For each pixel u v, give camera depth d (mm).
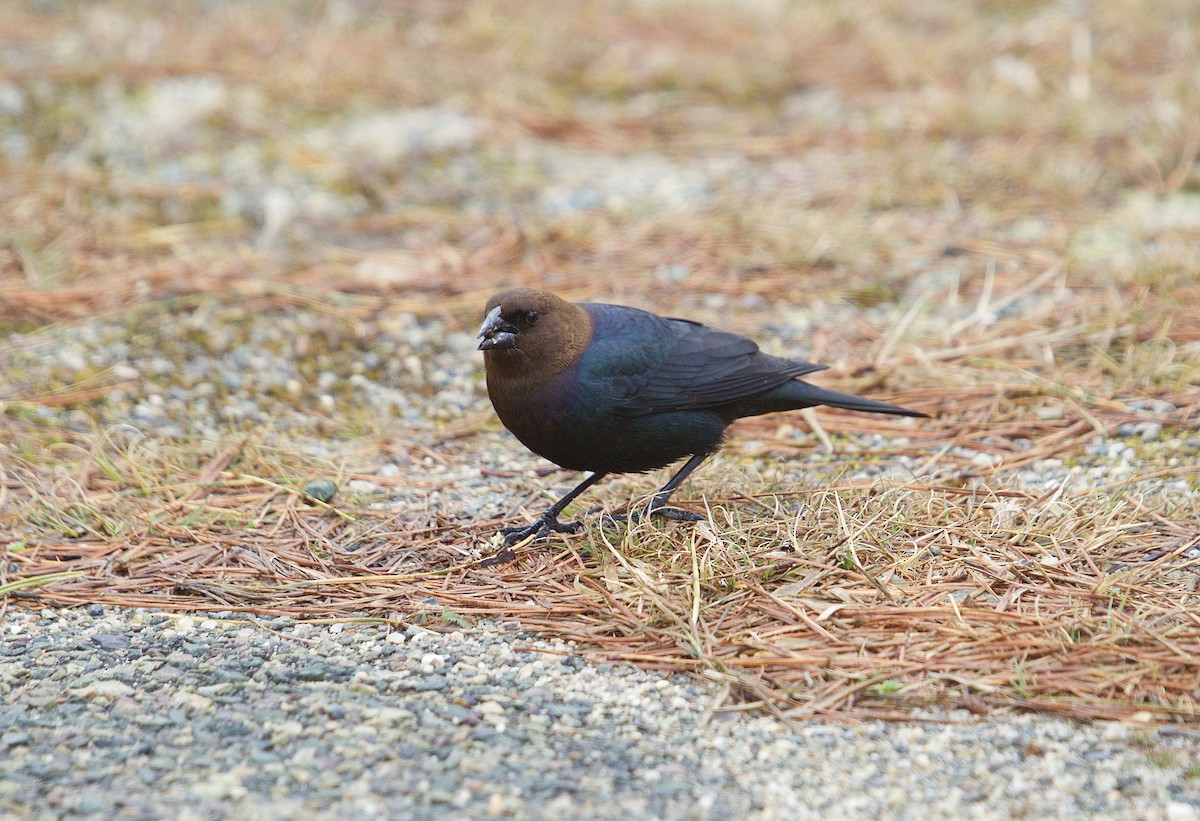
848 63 20234
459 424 12156
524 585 9250
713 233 15359
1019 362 12562
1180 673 7875
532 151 17859
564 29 21016
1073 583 8828
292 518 10297
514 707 7754
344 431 11984
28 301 13594
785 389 10539
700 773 7160
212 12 21141
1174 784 6996
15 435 11414
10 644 8477
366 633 8680
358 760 7176
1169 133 17062
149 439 11547
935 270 14469
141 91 18562
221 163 17062
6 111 17734
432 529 10109
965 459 11078
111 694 7836
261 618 8891
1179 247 14555
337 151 17406
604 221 15797
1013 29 20875
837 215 15688
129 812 6715
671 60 20094
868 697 7828
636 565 9164
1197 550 9258
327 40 20359
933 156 17016
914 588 8797
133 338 13078
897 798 6969
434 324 13602
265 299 13805
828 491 10086
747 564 9094
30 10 20984
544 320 9727
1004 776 7121
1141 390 11914
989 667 7980
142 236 15195
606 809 6809
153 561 9609
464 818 6695
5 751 7250
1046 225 15398
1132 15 20828
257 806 6773
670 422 10109
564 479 11164
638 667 8227
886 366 12602
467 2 21953
